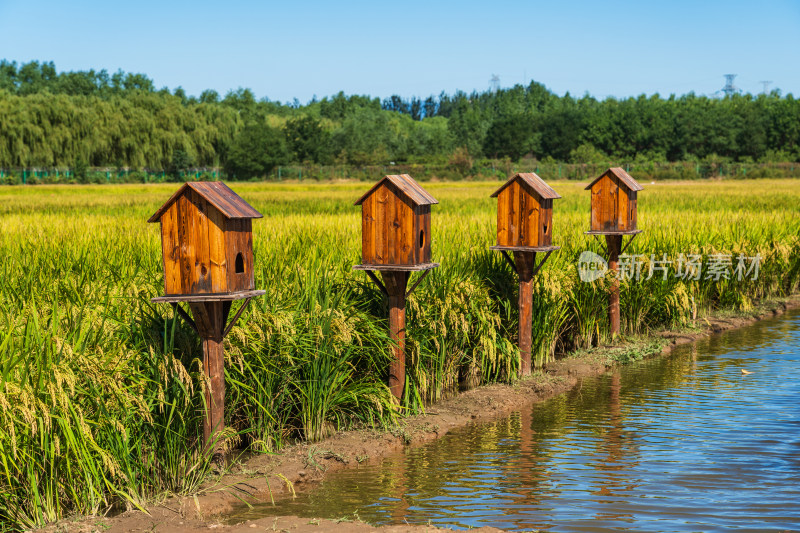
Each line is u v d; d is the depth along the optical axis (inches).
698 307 725.3
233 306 383.6
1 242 632.4
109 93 7642.7
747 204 1440.7
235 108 6939.0
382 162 5285.4
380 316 445.7
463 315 462.6
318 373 390.9
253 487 328.8
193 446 341.1
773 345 610.5
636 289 644.1
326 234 677.9
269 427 378.6
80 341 308.3
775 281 826.2
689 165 4554.6
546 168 4803.2
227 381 359.6
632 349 589.6
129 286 374.0
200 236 310.0
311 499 317.7
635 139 5974.4
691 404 450.6
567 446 380.5
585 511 299.6
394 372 421.4
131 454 315.3
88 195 2304.4
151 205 1558.8
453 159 4830.2
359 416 411.2
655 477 334.6
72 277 422.6
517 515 296.7
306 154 5610.2
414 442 392.2
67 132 4362.7
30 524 276.5
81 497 296.7
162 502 305.6
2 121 4124.0
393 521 294.2
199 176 4579.2
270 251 526.0
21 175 4160.9
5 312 331.0
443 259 522.0
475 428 414.0
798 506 301.3
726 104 6747.1
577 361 560.4
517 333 531.8
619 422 418.9
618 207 587.2
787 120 5753.0
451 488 327.3
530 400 468.8
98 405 299.3
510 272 549.0
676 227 812.0
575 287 581.9
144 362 330.3
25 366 280.8
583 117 6378.0
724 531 279.6
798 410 432.5
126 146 4579.2
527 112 7130.9
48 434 280.4
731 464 349.1
